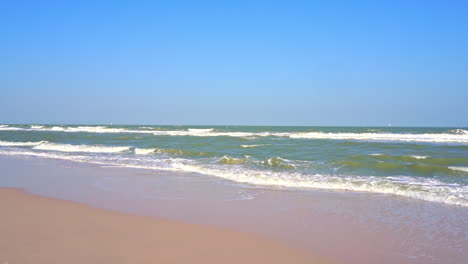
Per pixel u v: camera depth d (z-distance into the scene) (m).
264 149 21.98
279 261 4.97
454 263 4.98
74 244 5.37
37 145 27.73
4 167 15.31
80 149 23.84
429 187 10.20
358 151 20.31
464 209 7.95
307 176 12.38
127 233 6.03
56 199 8.72
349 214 7.55
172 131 49.91
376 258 5.15
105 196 9.23
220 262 4.86
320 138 33.22
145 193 9.73
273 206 8.25
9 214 7.14
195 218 7.13
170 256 5.01
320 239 5.94
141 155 20.02
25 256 4.80
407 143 25.67
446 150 20.48
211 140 30.12
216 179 12.10
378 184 10.55
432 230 6.45
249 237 5.98
